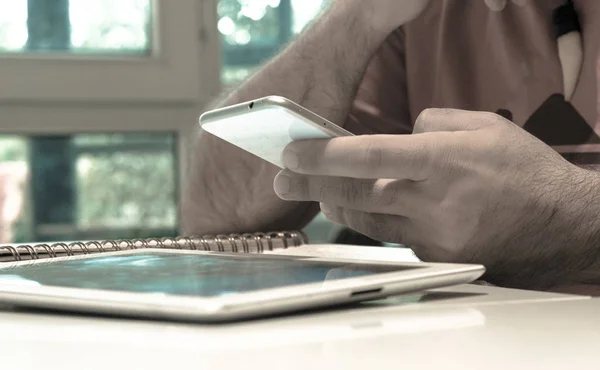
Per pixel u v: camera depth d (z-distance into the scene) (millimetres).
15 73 1782
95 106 1843
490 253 565
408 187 567
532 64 1003
